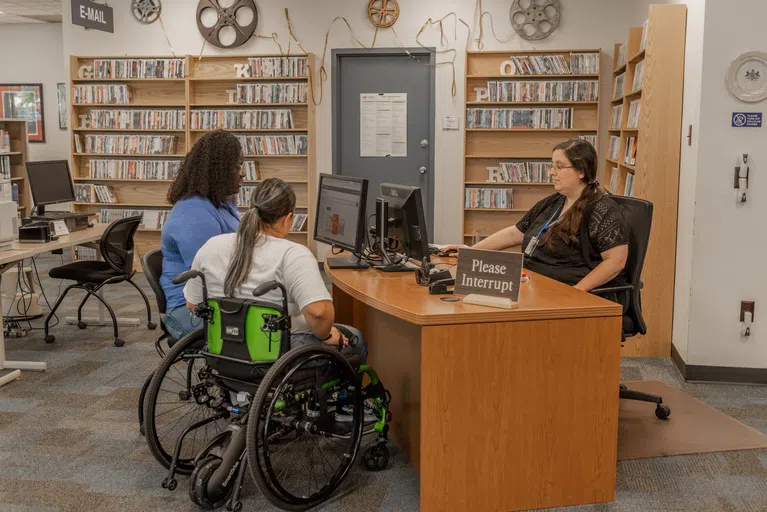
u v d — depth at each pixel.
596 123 7.00
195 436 3.25
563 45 7.04
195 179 3.25
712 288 4.08
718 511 2.66
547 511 2.66
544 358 2.59
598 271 3.26
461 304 2.64
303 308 2.56
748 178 4.00
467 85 7.13
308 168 7.39
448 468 2.57
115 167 7.73
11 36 11.20
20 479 2.91
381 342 3.45
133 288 6.78
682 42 4.42
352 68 7.44
